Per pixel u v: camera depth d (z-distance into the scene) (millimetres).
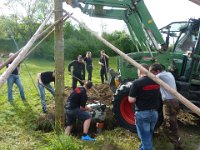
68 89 10883
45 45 27453
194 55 6918
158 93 4949
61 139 5512
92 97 8883
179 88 7043
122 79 7652
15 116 7738
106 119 7070
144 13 7219
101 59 13055
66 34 31156
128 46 30219
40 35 4766
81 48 28812
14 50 30516
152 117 4930
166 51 7215
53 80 8133
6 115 7746
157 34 7219
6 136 6355
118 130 6801
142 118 4906
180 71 7176
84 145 5934
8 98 9328
